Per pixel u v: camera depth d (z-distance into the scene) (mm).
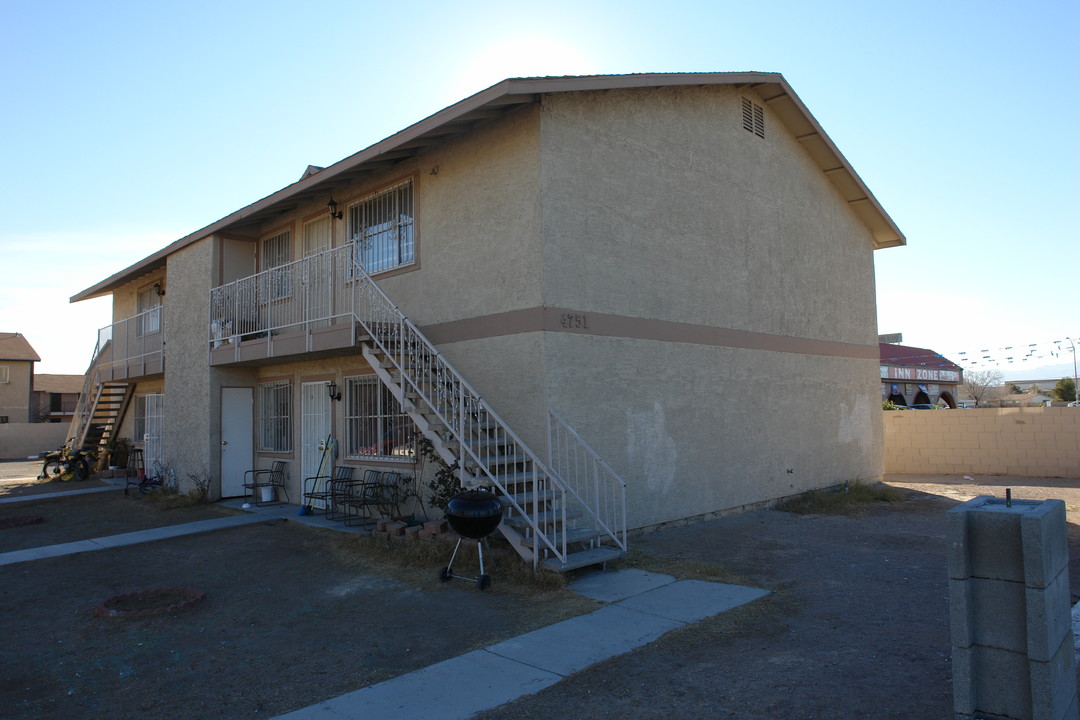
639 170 10391
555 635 5852
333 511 12008
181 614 6863
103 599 7516
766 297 12883
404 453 10773
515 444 8805
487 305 9578
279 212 13805
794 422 13359
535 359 8891
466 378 9773
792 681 4879
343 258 12227
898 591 7133
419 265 10695
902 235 17047
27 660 5723
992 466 18172
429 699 4695
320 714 4523
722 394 11602
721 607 6547
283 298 13078
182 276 15398
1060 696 3646
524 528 8133
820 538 9836
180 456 14938
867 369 16188
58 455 20188
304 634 6156
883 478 16938
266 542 10180
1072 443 17281
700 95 11695
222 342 13594
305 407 13008
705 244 11508
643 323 10211
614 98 10086
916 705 4473
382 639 5938
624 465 9750
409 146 10367
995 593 3748
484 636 5914
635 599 6816
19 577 8547
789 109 13398
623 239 10023
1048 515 3719
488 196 9672
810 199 14492
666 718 4379
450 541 8688
